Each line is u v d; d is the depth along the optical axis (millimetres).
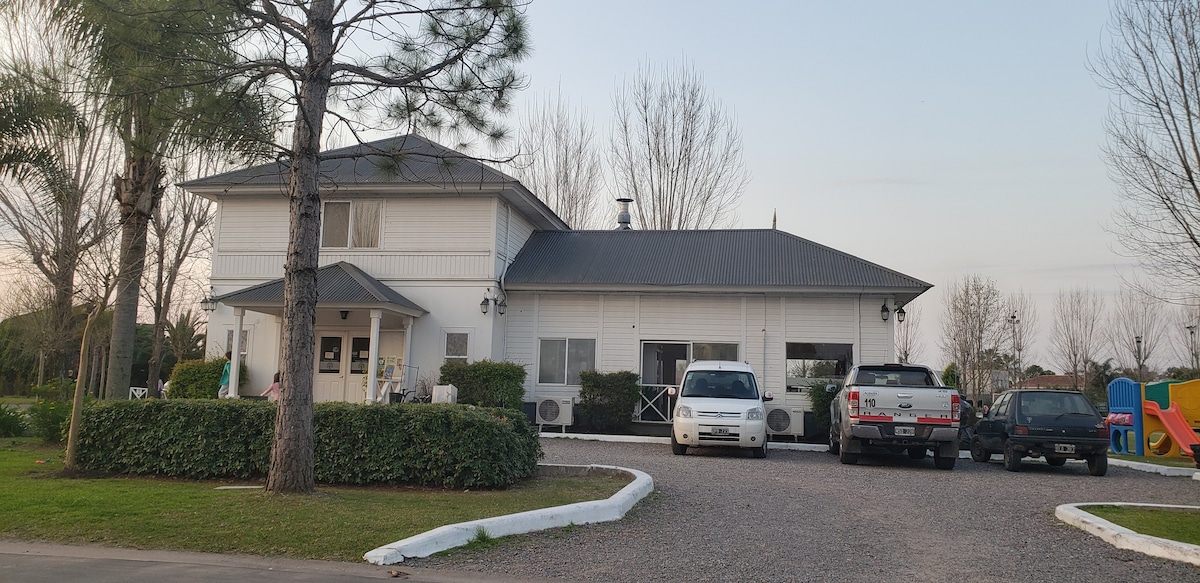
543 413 21141
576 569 7094
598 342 22344
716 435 16391
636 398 21281
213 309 22672
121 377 15672
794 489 11828
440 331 21797
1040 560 7695
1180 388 18766
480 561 7250
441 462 10664
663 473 13297
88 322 11484
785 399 21500
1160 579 7043
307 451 9703
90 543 7438
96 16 9797
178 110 9633
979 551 8047
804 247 23875
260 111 10000
